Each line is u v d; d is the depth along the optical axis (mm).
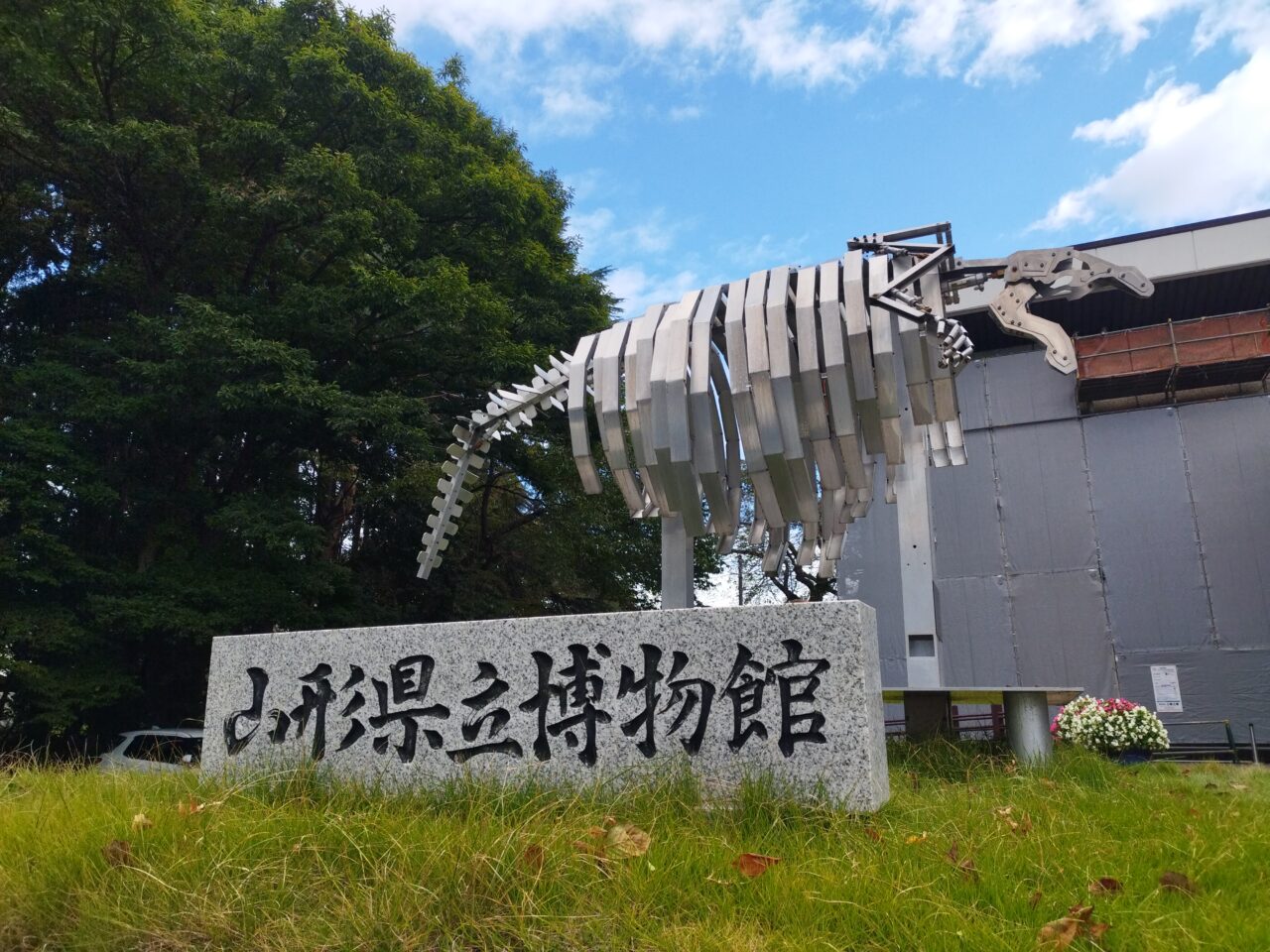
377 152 14664
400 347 14141
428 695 4570
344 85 14086
